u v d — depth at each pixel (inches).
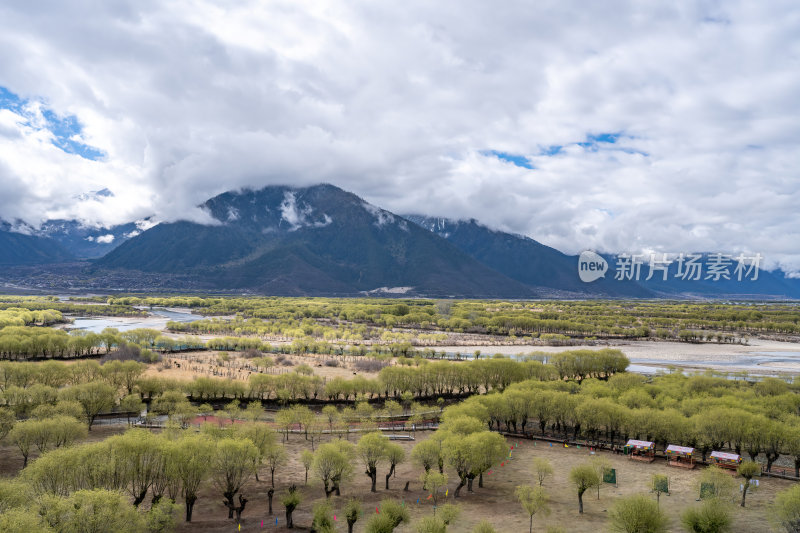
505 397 6855.3
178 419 6294.3
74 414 5728.3
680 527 4033.0
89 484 4013.3
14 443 5113.2
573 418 6441.9
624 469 5423.2
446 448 4867.1
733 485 4414.4
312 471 5128.0
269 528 3991.1
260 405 7209.6
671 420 5856.3
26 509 3366.1
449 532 3909.9
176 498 4562.0
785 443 5221.5
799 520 3686.0
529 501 4175.7
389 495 4751.5
